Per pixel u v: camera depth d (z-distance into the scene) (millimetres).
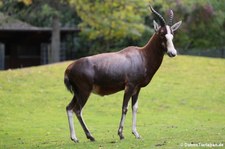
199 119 53219
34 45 118312
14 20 101812
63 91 62438
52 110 56219
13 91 61625
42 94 61000
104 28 83812
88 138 35438
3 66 114500
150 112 56656
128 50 35625
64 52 121875
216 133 38250
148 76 35719
